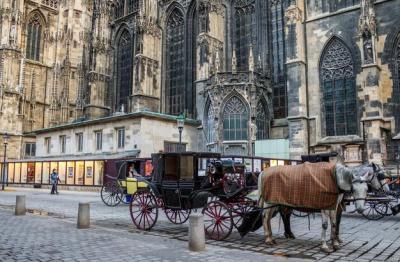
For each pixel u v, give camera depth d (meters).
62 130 49.34
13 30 65.81
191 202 14.94
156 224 17.28
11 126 63.47
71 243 12.27
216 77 41.59
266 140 38.94
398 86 32.88
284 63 45.59
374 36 33.09
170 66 58.12
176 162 15.47
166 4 59.16
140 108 53.66
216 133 40.69
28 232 14.40
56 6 77.50
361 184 12.02
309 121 37.12
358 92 34.53
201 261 9.98
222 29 50.16
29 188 47.19
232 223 13.23
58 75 72.88
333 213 12.01
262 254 11.03
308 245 12.45
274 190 12.51
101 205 25.97
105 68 66.50
